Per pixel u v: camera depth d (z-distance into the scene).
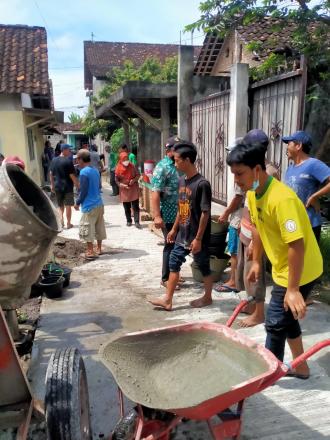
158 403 2.31
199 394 2.41
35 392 3.35
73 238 8.56
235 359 2.61
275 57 6.57
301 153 4.64
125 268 6.55
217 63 16.95
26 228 2.81
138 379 2.47
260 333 4.20
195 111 8.41
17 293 3.13
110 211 11.67
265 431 2.87
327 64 7.03
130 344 2.63
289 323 3.11
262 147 2.78
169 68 22.50
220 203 7.47
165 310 4.90
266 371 2.34
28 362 3.88
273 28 6.99
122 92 9.73
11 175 3.26
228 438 2.48
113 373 2.32
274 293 3.12
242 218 4.44
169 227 5.44
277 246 2.97
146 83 9.49
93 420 2.99
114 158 14.73
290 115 5.40
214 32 7.52
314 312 4.70
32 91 11.80
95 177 6.89
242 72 6.08
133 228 9.41
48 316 4.81
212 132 7.64
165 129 10.60
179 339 2.75
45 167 20.02
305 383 3.40
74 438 2.12
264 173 2.83
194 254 4.80
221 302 5.08
